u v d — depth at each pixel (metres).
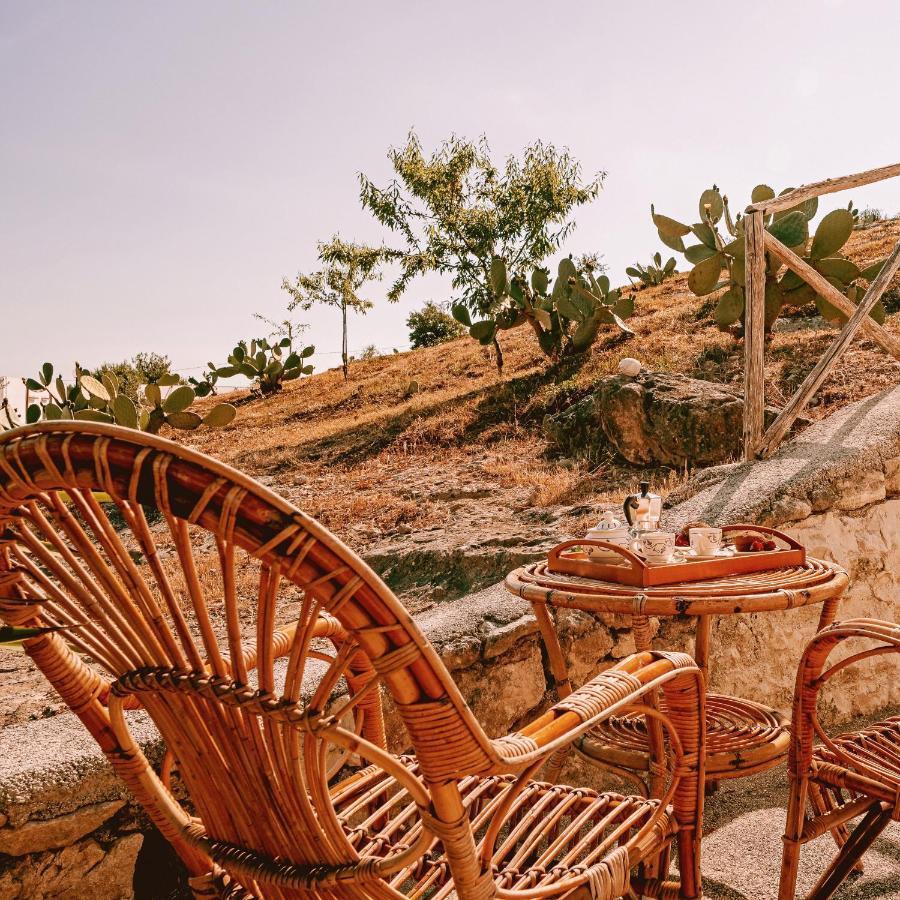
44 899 1.84
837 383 6.40
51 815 1.85
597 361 9.90
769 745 2.14
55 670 1.27
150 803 1.35
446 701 1.05
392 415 11.16
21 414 8.77
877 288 4.65
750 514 3.50
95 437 0.99
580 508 6.17
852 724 3.44
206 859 1.38
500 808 1.23
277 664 2.57
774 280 7.83
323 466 9.60
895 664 3.65
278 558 0.98
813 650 1.84
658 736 2.10
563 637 2.92
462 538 6.02
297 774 1.14
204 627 1.10
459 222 16.73
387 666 1.02
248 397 20.33
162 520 7.80
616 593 2.25
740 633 3.28
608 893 1.44
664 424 6.61
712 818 2.65
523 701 2.83
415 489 7.78
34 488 1.04
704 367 7.96
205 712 1.17
